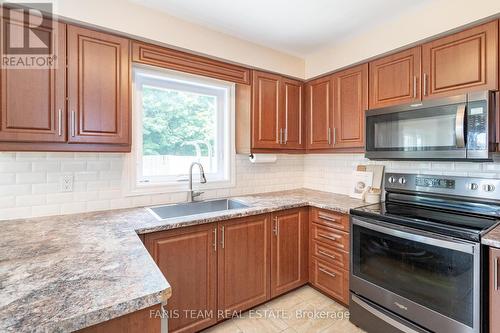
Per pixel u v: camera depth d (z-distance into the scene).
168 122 2.26
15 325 0.62
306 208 2.33
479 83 1.54
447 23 1.63
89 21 1.54
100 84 1.61
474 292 1.29
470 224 1.46
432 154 1.69
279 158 2.87
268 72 2.43
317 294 2.27
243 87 2.41
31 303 0.71
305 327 1.85
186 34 1.92
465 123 1.53
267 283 2.08
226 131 2.51
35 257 1.04
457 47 1.63
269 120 2.44
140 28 1.72
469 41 1.58
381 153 1.98
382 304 1.70
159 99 2.21
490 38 1.50
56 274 0.89
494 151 1.50
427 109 1.71
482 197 1.67
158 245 1.54
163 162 2.23
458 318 1.35
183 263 1.64
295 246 2.26
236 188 2.55
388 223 1.66
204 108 2.46
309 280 2.35
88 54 1.57
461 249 1.33
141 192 2.03
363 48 2.13
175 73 2.18
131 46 1.74
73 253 1.08
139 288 0.80
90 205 1.83
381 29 2.00
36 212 1.66
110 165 1.90
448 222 1.50
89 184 1.82
